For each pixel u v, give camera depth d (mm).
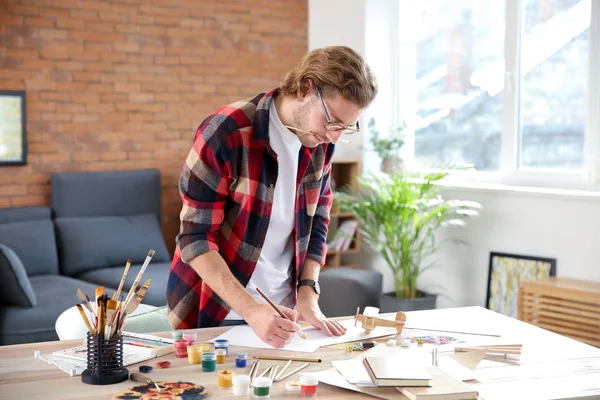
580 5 4691
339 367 1825
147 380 1749
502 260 4930
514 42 5070
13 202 5480
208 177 2070
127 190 5664
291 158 2186
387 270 5871
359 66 1991
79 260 5289
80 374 1800
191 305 2281
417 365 1771
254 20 6207
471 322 2336
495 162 5344
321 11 6227
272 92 2150
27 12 5441
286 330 1965
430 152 5855
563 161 4863
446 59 5676
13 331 4230
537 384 1766
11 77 5422
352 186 5973
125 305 1777
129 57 5789
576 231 4512
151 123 5910
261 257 2252
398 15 6020
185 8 5953
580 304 4168
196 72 6035
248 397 1651
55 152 5598
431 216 5090
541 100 4977
